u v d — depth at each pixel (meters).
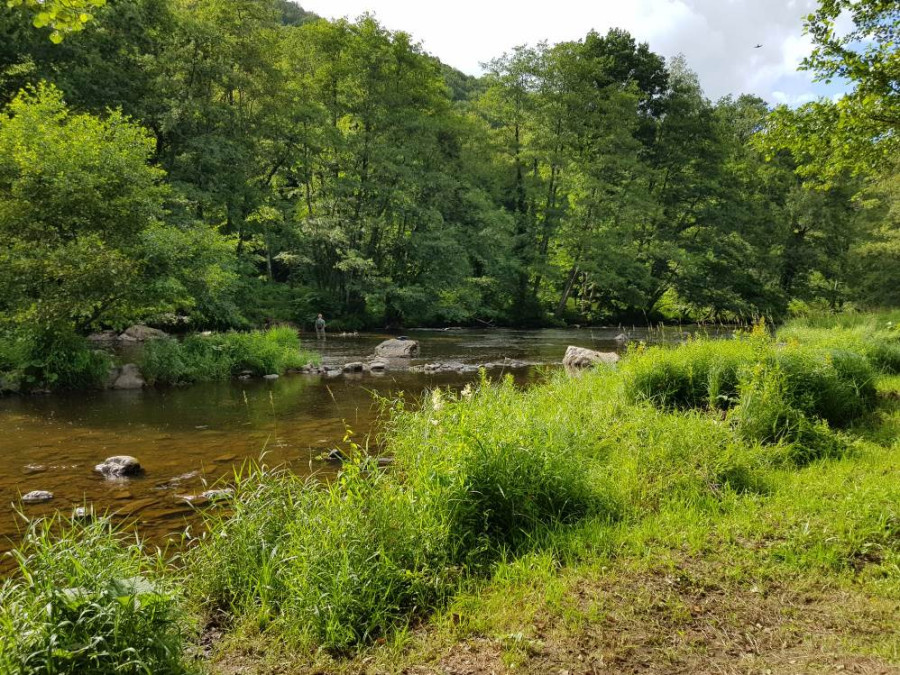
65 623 2.50
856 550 3.96
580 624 3.23
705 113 40.97
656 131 43.69
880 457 5.91
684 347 9.02
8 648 2.43
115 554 3.48
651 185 41.16
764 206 43.97
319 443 8.21
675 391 7.89
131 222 14.24
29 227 12.82
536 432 5.10
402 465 5.43
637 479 5.12
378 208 33.53
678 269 38.50
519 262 37.53
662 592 3.55
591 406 7.63
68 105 22.17
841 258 38.31
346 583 3.39
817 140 9.47
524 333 31.52
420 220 33.50
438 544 3.90
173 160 27.75
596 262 37.56
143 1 26.22
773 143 10.01
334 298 32.56
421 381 14.79
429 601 3.60
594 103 37.16
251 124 31.14
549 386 9.97
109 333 23.16
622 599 3.47
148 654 2.62
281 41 33.09
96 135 14.73
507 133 38.84
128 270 13.19
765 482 5.27
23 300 12.52
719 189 41.00
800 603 3.44
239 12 29.09
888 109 8.43
